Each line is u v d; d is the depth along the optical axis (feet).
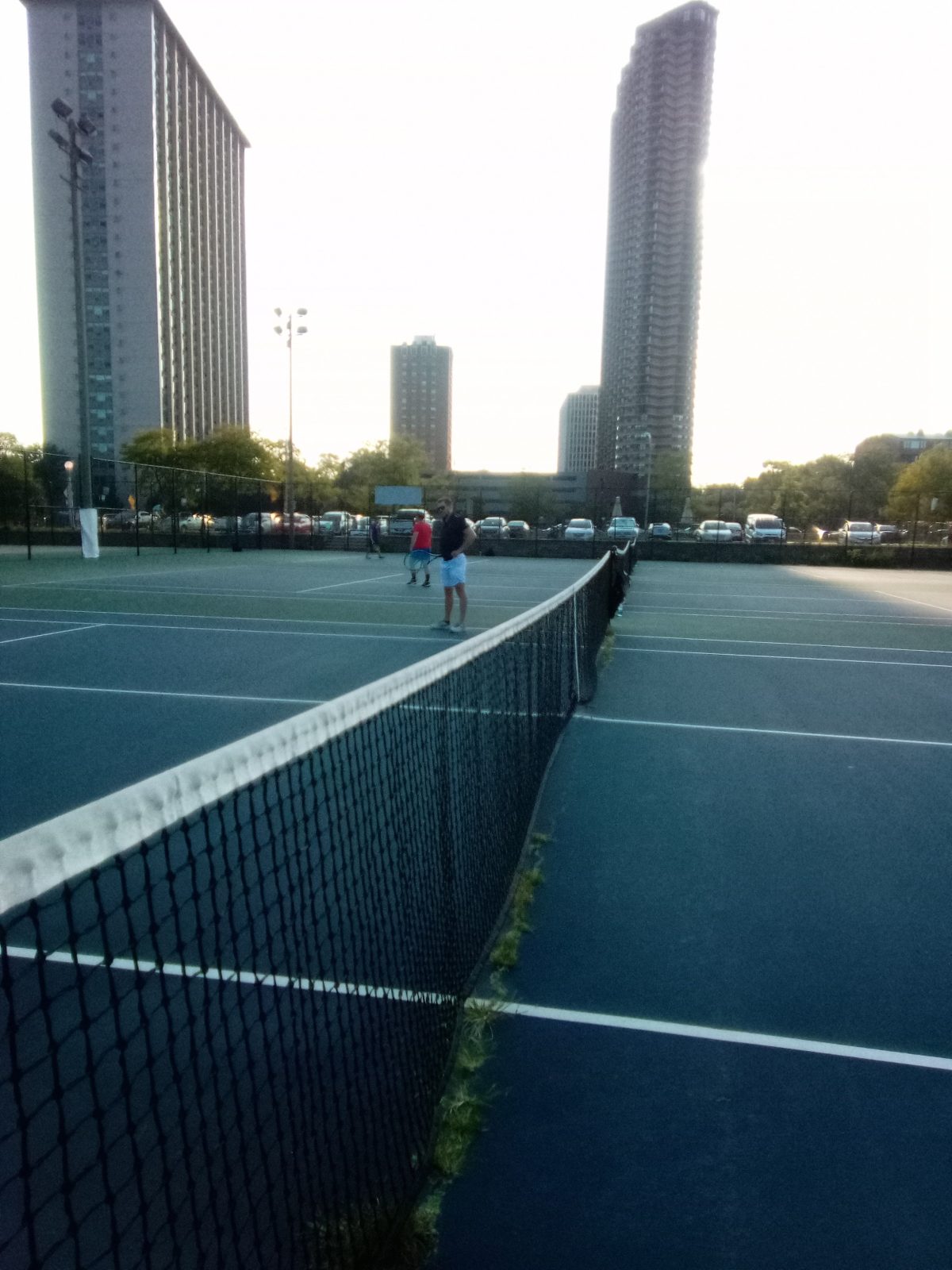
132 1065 8.68
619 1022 10.49
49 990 10.16
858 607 63.41
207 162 441.27
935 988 11.34
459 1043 9.91
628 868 15.10
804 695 30.37
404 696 9.46
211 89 437.17
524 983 11.37
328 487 252.01
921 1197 7.84
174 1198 6.93
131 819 4.98
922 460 222.69
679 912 13.46
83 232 370.12
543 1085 9.30
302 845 14.19
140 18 354.54
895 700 29.78
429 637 40.96
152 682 29.76
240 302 507.30
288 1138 7.48
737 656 39.27
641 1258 7.18
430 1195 7.78
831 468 303.48
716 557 127.75
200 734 22.86
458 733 11.69
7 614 47.09
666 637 45.50
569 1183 7.95
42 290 376.48
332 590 65.31
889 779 20.47
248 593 61.67
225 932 11.43
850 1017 10.66
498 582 79.20
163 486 113.70
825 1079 9.47
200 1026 9.29
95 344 377.30
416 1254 7.10
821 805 18.52
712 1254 7.22
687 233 495.82
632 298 510.17
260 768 6.52
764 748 23.11
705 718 26.61
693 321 504.43
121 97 360.48
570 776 20.31
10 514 91.45
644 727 25.25
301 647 37.78
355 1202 6.83
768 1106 9.00
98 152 364.17
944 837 16.69
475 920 11.79
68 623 44.09
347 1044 8.81
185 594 60.39
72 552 100.99
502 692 14.76
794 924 13.10
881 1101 9.11
